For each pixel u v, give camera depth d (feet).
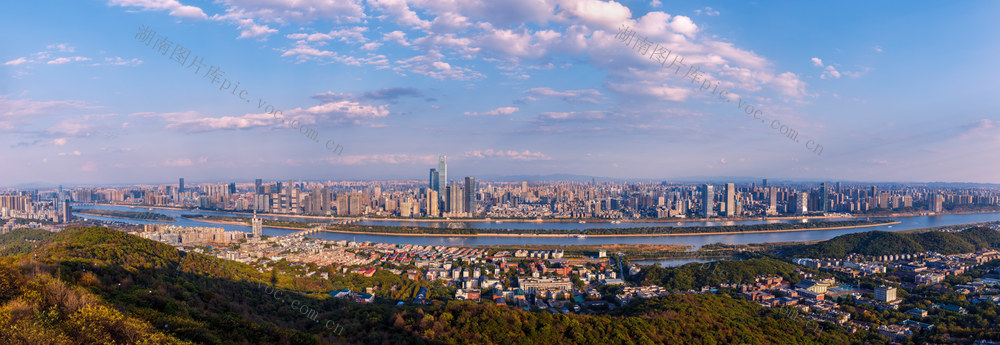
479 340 520.83
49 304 362.94
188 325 399.44
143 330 357.41
